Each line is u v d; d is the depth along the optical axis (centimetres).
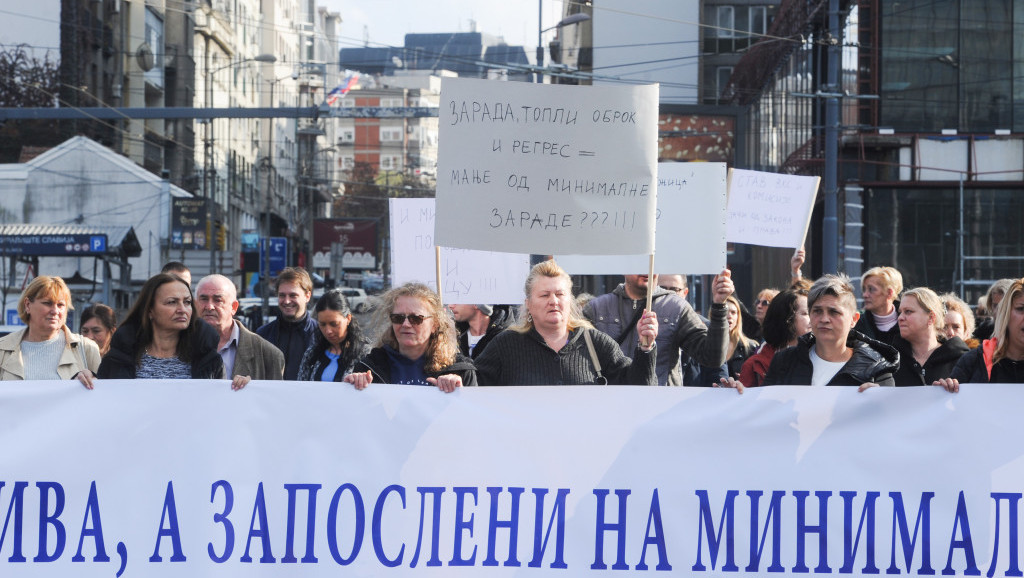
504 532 544
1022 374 588
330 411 550
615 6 5953
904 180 3316
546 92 589
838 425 541
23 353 717
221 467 548
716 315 698
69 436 549
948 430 537
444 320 598
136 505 547
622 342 767
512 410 548
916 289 689
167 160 6431
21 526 546
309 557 545
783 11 3934
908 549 534
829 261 2534
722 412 543
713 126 5019
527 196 589
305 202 8594
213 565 545
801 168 3484
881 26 3319
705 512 540
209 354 615
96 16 5844
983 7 3294
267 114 2775
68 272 3884
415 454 547
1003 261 3291
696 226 755
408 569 543
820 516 538
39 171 5150
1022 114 3294
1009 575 532
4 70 5612
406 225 848
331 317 760
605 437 544
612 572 540
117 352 609
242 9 8150
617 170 588
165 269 878
